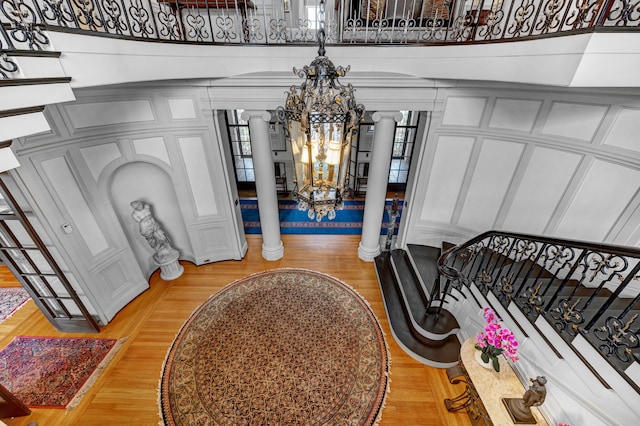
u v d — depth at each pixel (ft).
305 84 5.40
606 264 6.06
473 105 12.19
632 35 5.77
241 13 13.29
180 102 12.58
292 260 17.07
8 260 10.32
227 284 15.15
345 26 14.08
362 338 12.03
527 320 8.07
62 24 7.27
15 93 5.31
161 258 14.90
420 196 14.92
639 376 5.49
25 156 9.24
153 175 14.10
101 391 10.03
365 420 9.17
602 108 9.37
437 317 11.82
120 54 8.11
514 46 7.98
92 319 11.97
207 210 15.40
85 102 10.64
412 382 10.30
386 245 16.76
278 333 12.25
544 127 10.97
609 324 6.06
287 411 9.41
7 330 12.33
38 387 10.16
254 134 13.23
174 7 12.91
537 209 11.89
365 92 11.93
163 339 12.00
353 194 25.46
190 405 9.60
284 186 25.20
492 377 8.18
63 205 10.61
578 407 6.78
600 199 10.01
